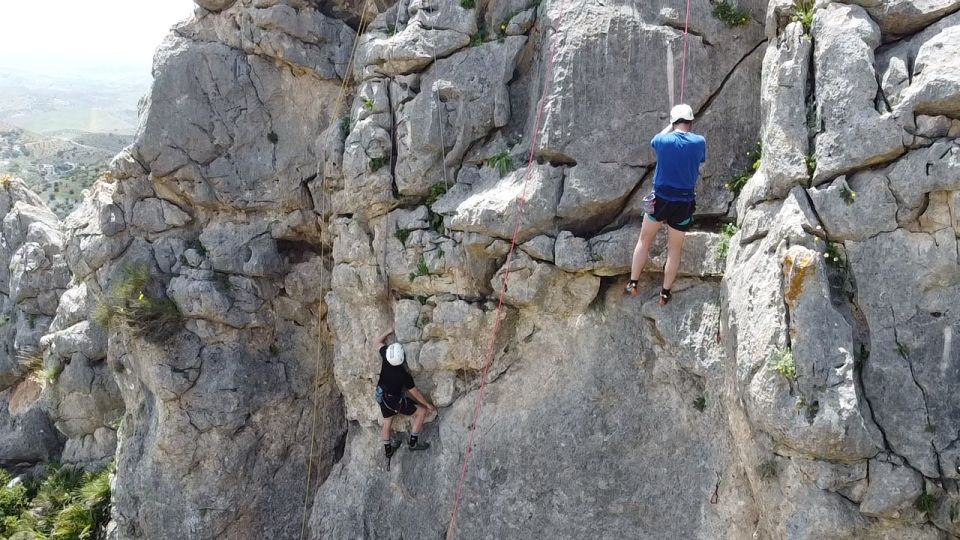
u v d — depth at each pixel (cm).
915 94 661
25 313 1784
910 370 659
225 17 1177
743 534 773
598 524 849
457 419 968
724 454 798
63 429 1622
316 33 1149
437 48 973
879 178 679
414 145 963
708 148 852
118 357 1265
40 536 1420
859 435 636
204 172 1173
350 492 1070
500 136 961
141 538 1184
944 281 659
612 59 858
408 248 958
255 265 1170
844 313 681
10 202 1986
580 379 891
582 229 874
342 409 1237
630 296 873
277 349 1202
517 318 934
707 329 812
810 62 736
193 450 1142
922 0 698
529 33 955
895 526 649
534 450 898
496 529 902
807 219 694
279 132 1187
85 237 1256
